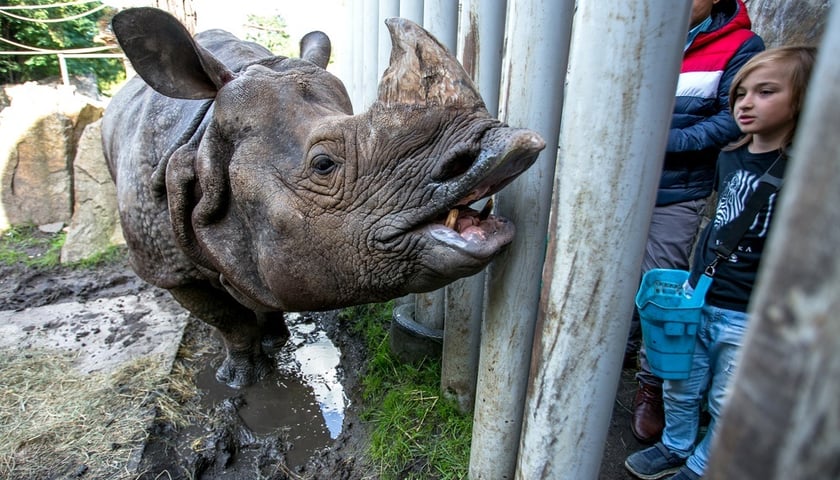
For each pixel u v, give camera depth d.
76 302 4.20
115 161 3.12
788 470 0.35
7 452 2.58
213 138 1.93
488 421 2.07
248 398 3.10
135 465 2.53
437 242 1.53
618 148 1.39
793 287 0.33
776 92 1.82
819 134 0.30
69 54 7.82
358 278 1.73
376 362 3.21
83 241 4.99
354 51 5.22
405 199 1.55
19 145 5.52
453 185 1.43
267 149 1.83
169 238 2.44
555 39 1.65
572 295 1.56
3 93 6.58
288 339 3.71
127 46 1.80
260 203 1.82
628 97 1.34
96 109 6.09
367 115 1.61
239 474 2.56
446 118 1.47
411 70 1.49
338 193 1.65
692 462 2.20
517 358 1.95
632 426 2.67
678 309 2.08
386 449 2.55
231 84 1.90
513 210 1.79
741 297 2.00
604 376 1.62
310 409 3.02
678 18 1.28
